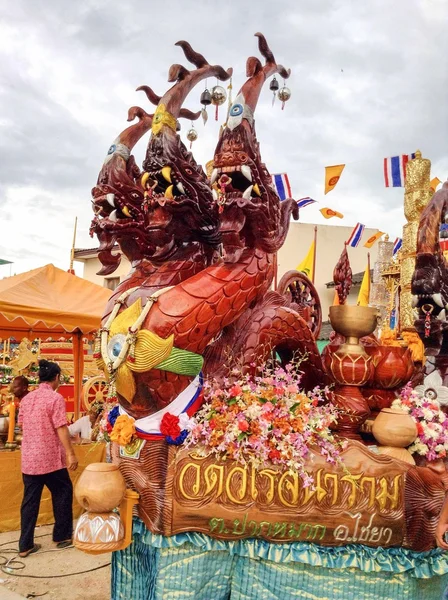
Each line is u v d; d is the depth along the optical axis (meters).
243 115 2.64
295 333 3.16
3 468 5.40
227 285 2.67
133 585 2.79
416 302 3.26
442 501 2.70
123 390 2.53
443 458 2.98
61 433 4.88
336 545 2.59
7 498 5.44
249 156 2.62
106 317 2.93
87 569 4.52
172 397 2.58
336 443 2.70
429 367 4.20
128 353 2.47
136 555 2.79
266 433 2.55
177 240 3.04
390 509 2.63
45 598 3.99
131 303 2.72
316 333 4.12
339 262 3.90
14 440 6.05
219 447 2.51
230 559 2.65
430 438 2.90
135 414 2.58
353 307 3.21
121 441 2.49
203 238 3.08
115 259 3.25
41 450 4.80
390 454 2.83
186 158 2.94
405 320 5.73
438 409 3.11
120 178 3.06
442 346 4.01
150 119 3.28
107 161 3.12
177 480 2.49
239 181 2.63
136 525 2.61
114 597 2.84
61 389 9.37
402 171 7.21
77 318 6.61
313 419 2.68
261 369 2.95
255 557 2.57
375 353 3.29
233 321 2.92
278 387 2.71
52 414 4.85
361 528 2.59
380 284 8.73
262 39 2.90
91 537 2.41
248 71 2.79
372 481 2.62
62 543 4.98
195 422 2.58
